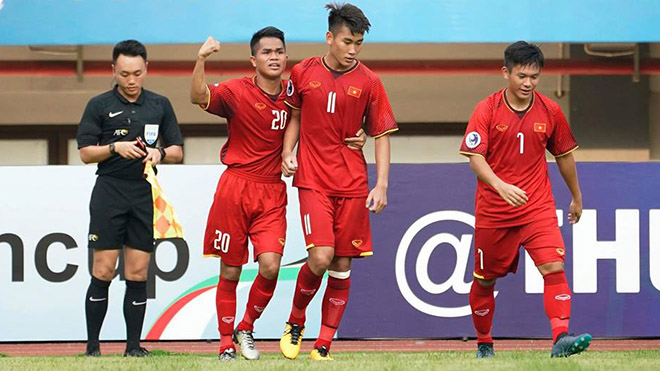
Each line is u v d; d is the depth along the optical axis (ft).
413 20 127.65
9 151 162.81
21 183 93.86
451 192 95.09
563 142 73.82
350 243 69.36
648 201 94.53
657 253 94.48
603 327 94.22
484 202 73.20
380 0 127.44
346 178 68.80
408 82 164.55
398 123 164.76
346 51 67.26
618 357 71.87
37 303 94.02
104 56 161.27
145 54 77.25
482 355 75.82
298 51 161.48
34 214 93.86
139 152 75.66
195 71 68.59
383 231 94.73
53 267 94.02
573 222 78.33
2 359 74.74
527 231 71.31
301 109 69.46
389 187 94.94
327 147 68.64
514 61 69.97
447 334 94.79
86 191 94.12
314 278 69.00
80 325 93.97
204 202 94.32
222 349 72.33
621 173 94.43
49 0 127.24
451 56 163.12
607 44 158.92
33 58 160.15
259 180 70.90
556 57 161.27
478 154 71.15
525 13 128.36
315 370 57.98
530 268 94.63
